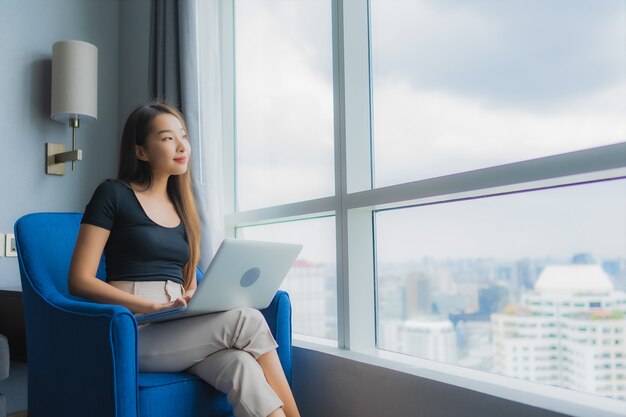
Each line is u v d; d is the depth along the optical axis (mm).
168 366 1520
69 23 2896
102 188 1658
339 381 1817
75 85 2584
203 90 2422
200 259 2301
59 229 1871
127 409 1339
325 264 2191
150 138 1760
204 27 2457
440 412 1467
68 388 1465
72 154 2680
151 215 1722
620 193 1292
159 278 1678
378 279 1976
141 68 2910
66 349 1468
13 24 2691
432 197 1631
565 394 1343
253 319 1521
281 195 2420
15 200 2646
